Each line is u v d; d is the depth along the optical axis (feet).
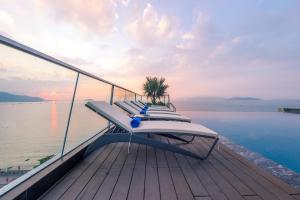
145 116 12.02
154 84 45.93
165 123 9.55
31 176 5.03
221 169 7.05
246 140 24.00
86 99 8.59
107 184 5.73
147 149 9.55
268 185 5.78
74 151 7.50
